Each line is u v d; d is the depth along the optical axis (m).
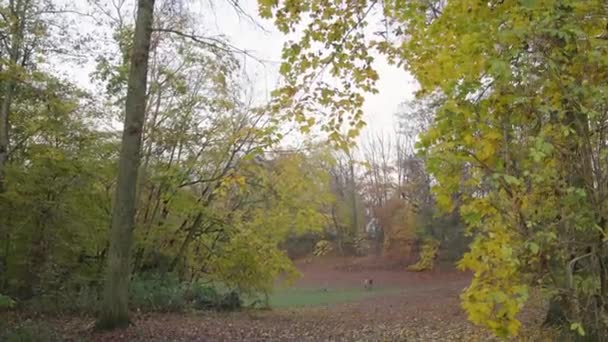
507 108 2.45
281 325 11.76
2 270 11.68
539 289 2.36
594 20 2.58
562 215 2.36
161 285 14.44
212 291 15.77
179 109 15.27
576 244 2.37
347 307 18.00
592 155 2.41
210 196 15.48
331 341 9.59
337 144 5.02
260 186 15.05
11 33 11.58
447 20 3.17
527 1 2.41
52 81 12.48
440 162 2.43
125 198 9.05
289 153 14.57
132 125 9.20
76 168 12.15
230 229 15.94
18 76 11.48
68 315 10.91
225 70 10.98
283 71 4.73
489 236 2.35
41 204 11.64
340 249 40.59
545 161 2.43
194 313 13.53
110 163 13.24
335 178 28.48
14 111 12.85
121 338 8.36
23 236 11.80
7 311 10.75
